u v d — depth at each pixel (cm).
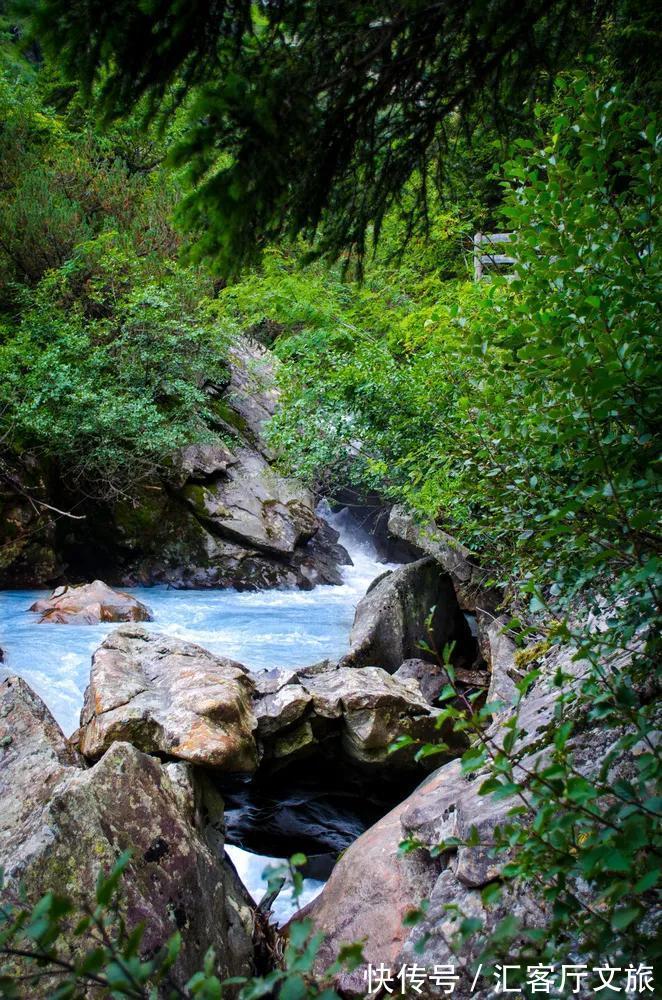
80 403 1186
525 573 298
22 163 1473
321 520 1498
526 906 239
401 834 340
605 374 168
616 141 208
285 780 566
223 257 225
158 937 272
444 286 870
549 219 212
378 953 284
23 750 366
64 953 247
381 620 779
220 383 1479
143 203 1516
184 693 479
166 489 1331
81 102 212
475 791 309
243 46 210
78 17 188
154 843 305
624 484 173
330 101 217
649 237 209
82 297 1411
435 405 606
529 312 219
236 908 341
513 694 412
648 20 265
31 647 777
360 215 264
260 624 1010
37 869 271
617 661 246
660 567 160
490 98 262
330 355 823
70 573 1273
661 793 137
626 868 114
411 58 222
